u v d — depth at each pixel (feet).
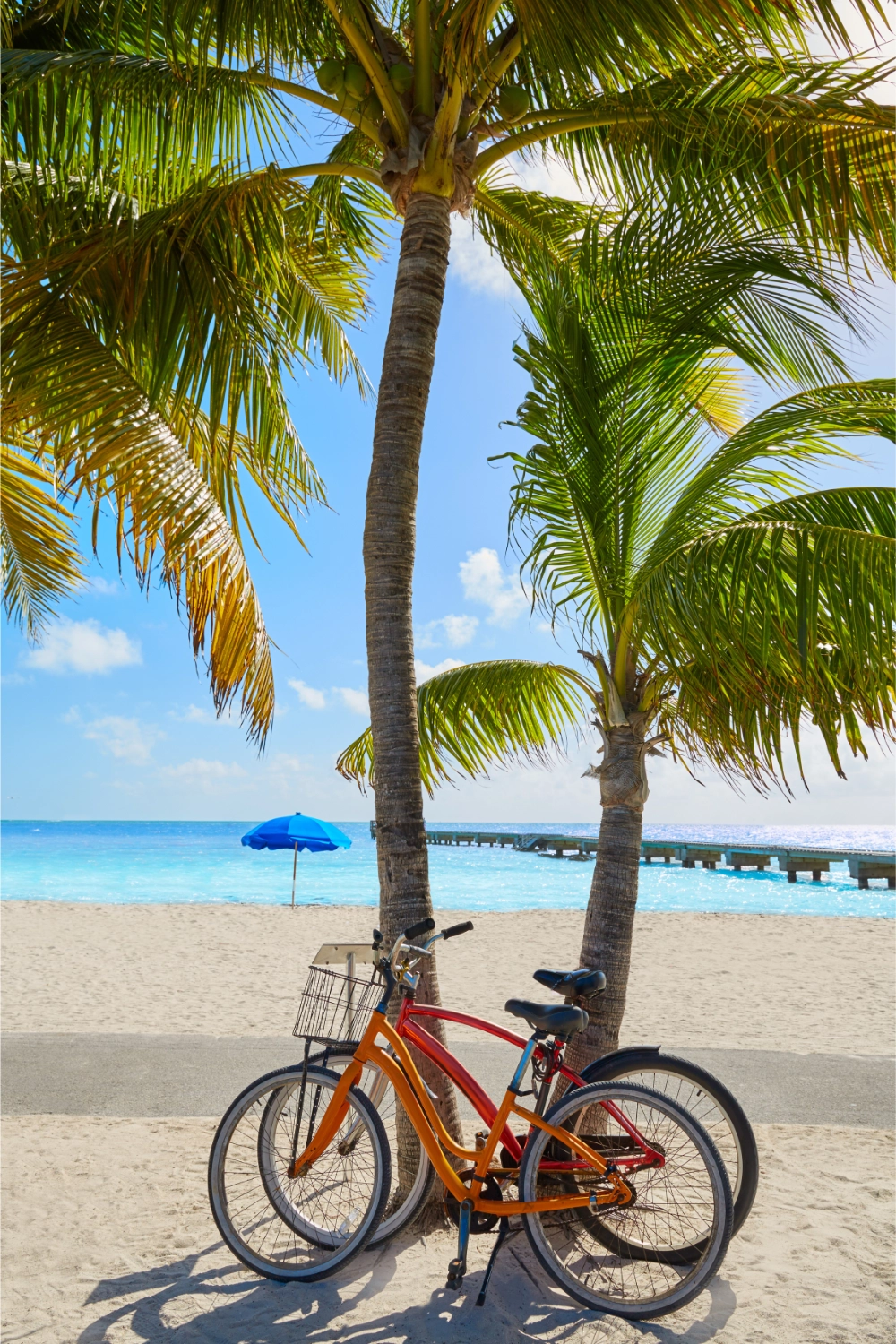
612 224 14.32
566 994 9.77
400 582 11.82
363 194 17.90
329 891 88.89
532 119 12.82
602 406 12.55
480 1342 8.63
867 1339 8.60
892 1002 28.99
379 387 12.30
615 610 12.87
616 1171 9.46
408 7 14.19
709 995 30.14
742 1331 8.79
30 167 13.66
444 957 38.04
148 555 12.09
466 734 15.15
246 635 12.25
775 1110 16.38
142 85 12.53
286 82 12.86
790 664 9.48
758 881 104.42
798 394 11.70
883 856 93.45
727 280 11.76
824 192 11.23
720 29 9.75
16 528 22.71
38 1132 14.96
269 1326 8.90
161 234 12.29
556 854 155.33
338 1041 10.39
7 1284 9.71
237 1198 11.93
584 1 9.70
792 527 9.52
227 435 13.44
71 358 11.89
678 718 11.10
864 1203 11.93
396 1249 10.69
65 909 55.62
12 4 14.33
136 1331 8.76
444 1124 11.19
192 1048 20.89
